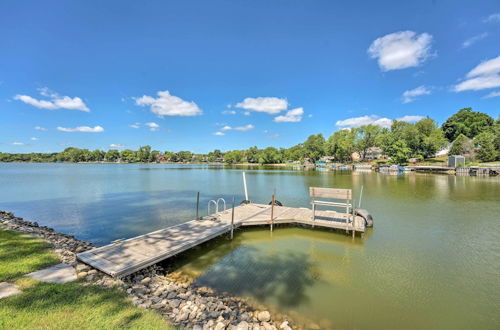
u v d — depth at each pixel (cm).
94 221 1270
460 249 852
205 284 600
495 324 474
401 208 1537
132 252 664
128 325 375
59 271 555
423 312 505
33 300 421
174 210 1530
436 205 1630
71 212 1477
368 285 607
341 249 851
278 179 3753
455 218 1283
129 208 1593
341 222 1001
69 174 5041
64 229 1135
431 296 563
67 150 16725
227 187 2744
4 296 430
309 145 9931
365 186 2725
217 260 750
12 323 356
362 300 541
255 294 557
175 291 541
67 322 368
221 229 900
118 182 3341
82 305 418
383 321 473
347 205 957
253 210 1230
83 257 620
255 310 495
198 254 796
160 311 438
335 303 528
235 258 766
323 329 445
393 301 541
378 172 5519
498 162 5256
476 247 871
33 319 369
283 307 508
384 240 943
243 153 14062
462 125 7288
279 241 927
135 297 471
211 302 494
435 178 3722
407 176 4184
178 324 402
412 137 7056
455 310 514
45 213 1453
